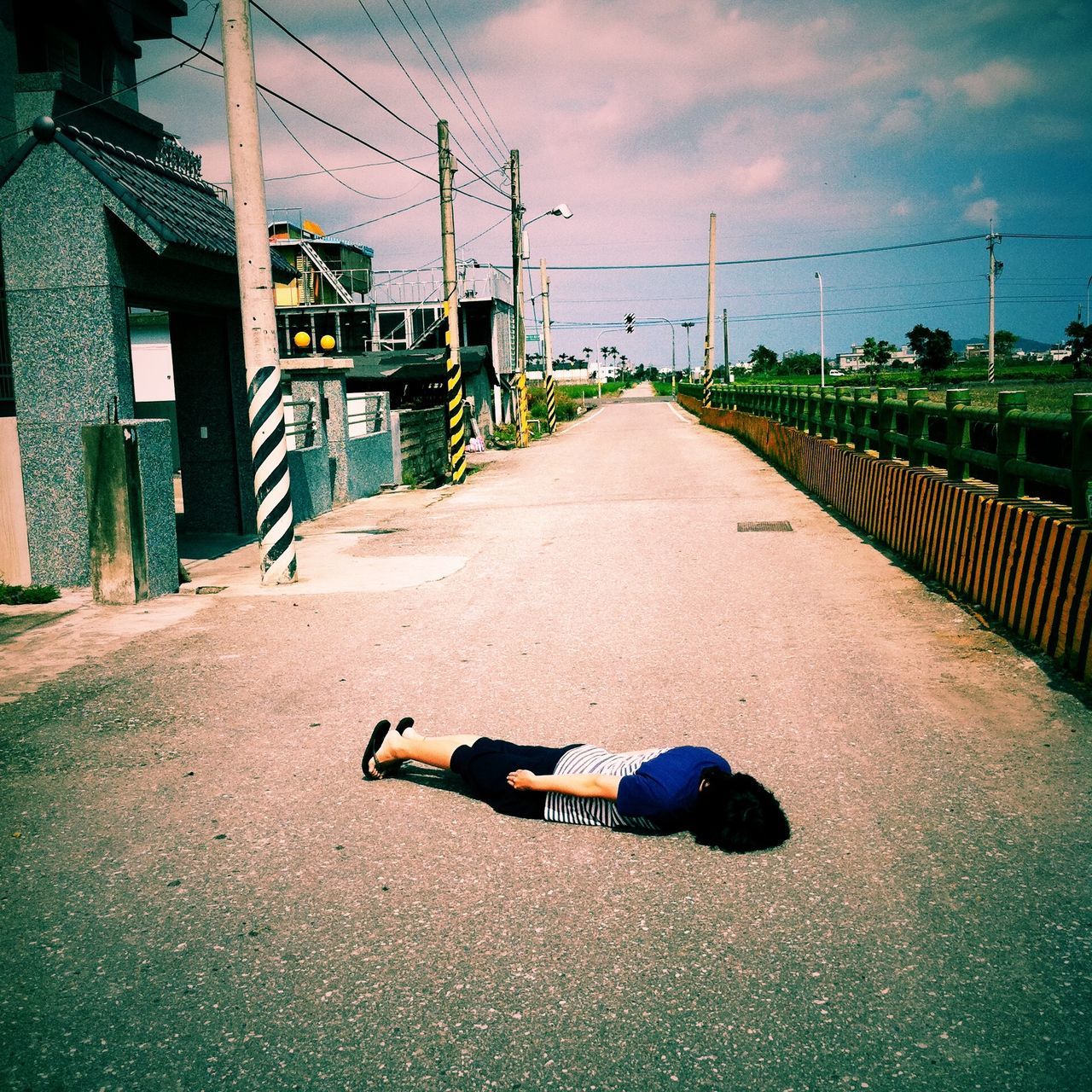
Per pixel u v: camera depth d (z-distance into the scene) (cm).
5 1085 248
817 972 287
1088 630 524
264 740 500
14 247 858
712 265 4084
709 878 345
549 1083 244
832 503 1281
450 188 1919
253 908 335
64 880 359
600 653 641
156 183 989
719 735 483
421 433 2017
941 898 325
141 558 838
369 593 862
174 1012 278
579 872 353
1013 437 692
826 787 418
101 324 861
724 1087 241
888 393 1077
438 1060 254
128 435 816
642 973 289
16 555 883
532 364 10650
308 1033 267
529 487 1764
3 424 868
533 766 399
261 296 883
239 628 745
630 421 4416
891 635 654
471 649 664
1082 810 387
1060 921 310
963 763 437
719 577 874
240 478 1233
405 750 429
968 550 726
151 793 436
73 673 629
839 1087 240
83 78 1517
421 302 3425
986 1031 259
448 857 368
